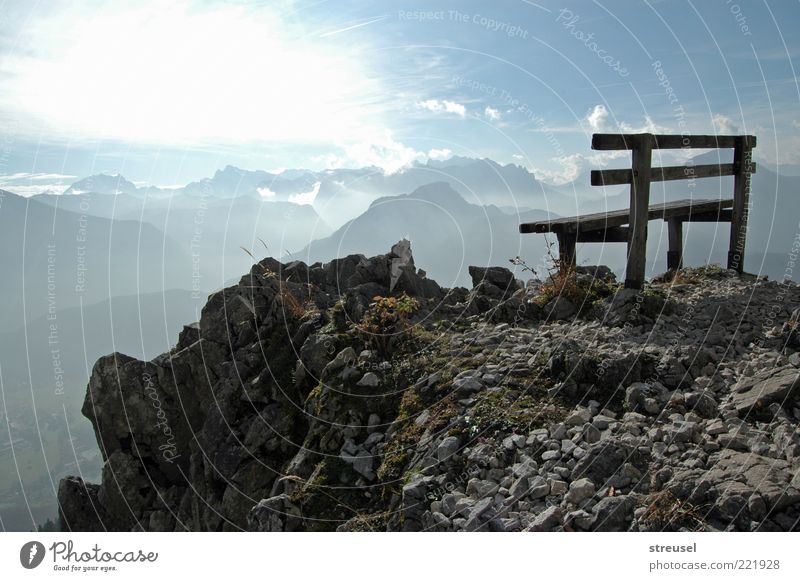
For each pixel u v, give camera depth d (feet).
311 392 25.52
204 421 30.42
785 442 16.14
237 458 26.40
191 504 28.32
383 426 22.68
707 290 30.94
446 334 27.91
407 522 17.30
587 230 30.22
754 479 14.65
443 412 21.20
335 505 20.02
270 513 20.53
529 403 20.72
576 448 17.63
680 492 14.92
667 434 17.56
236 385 29.04
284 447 25.84
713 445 16.69
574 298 29.12
